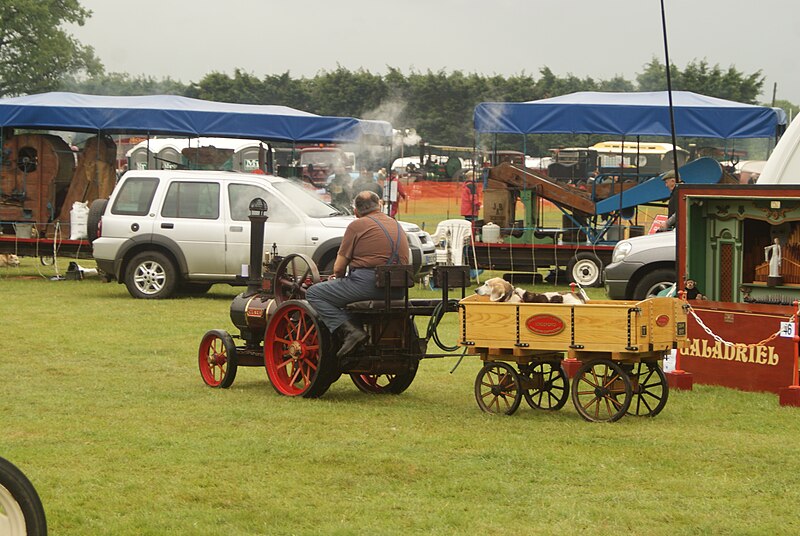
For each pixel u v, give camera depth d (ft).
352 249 45.09
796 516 29.35
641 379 51.24
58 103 104.32
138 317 73.61
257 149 152.15
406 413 42.91
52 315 74.23
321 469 33.91
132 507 29.91
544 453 36.01
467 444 37.35
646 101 99.45
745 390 48.88
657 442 37.73
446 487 31.96
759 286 52.24
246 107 112.06
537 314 41.55
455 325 73.46
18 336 64.03
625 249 75.31
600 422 41.16
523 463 34.71
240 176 85.05
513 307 41.98
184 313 76.07
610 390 41.55
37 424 40.22
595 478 33.06
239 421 41.09
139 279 85.35
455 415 42.60
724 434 39.24
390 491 31.63
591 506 30.04
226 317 73.97
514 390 42.86
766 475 33.55
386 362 45.70
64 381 49.80
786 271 52.01
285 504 30.09
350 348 44.14
